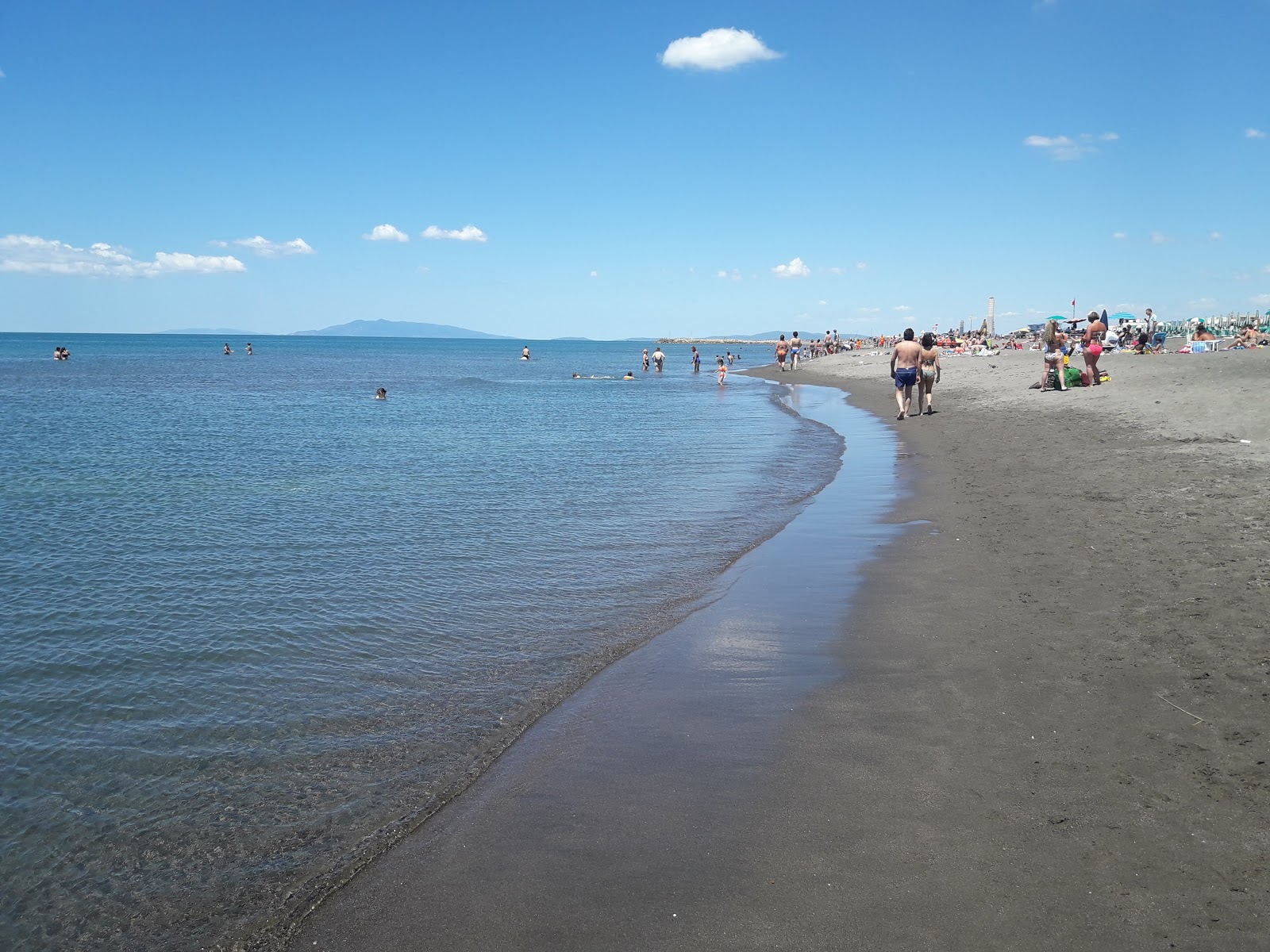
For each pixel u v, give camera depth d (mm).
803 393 39875
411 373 70312
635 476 15711
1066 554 8102
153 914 3658
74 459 18312
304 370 74375
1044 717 4824
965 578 7754
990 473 13391
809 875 3547
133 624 7422
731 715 5262
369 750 5086
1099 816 3809
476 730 5324
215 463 17688
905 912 3270
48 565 9383
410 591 8344
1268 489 9500
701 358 118938
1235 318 50375
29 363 78938
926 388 24094
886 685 5512
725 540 10320
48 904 3758
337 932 3430
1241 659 5230
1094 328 25844
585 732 5152
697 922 3293
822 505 12102
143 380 54656
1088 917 3166
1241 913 3117
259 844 4145
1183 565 7234
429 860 3893
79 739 5301
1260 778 3975
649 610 7621
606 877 3639
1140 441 14594
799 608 7316
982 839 3719
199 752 5117
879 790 4203
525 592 8273
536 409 33000
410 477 15773
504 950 3223
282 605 7945
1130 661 5434
